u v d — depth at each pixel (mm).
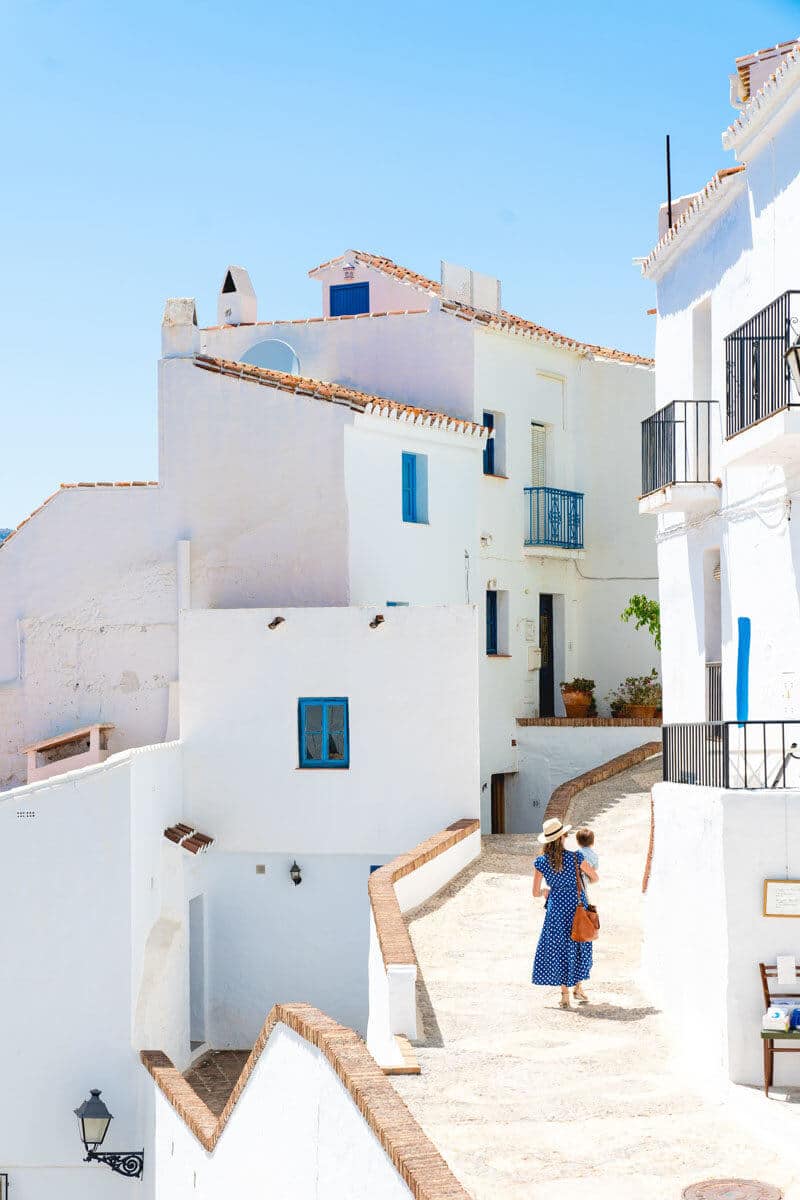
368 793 20766
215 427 24266
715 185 16906
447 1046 11953
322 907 20875
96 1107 17359
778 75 14414
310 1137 9625
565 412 31094
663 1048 11945
